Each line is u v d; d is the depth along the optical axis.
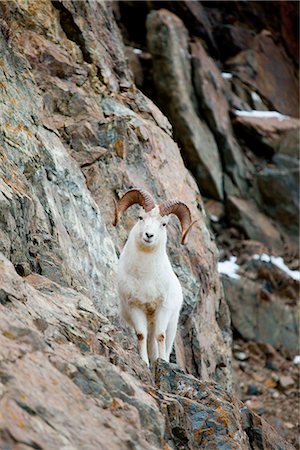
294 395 43.69
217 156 56.97
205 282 34.97
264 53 65.06
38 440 13.39
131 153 34.22
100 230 29.23
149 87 56.88
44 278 21.38
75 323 18.88
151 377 19.84
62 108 33.62
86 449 14.05
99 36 38.97
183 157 55.66
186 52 57.25
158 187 34.31
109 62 38.72
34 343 15.95
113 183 32.69
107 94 36.44
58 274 22.92
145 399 17.06
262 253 53.84
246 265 52.22
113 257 29.23
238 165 57.44
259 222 56.22
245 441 19.70
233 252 53.75
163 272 23.19
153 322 23.66
